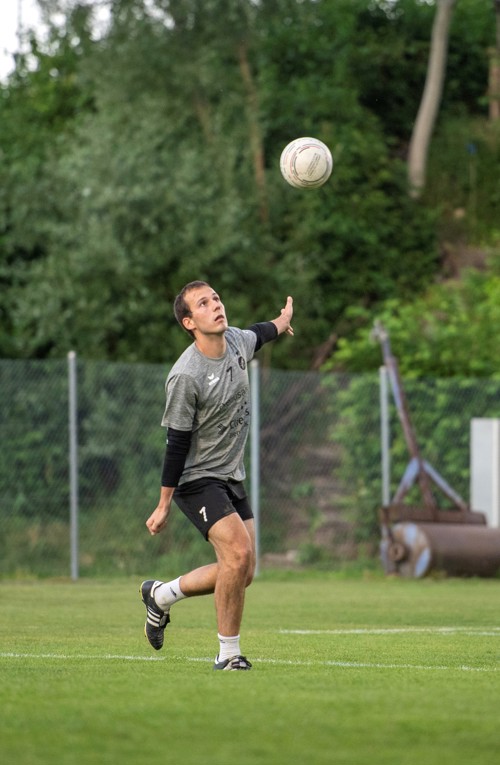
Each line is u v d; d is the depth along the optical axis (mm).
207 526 24219
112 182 83000
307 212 95250
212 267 83688
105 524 64625
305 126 103812
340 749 15172
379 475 66812
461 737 16031
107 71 95125
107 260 80688
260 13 97688
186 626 37031
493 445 65625
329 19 119750
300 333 88938
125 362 79625
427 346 74688
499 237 102750
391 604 46562
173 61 94625
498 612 42969
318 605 45969
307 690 20297
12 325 84250
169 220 82938
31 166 90562
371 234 100688
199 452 24359
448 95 125438
